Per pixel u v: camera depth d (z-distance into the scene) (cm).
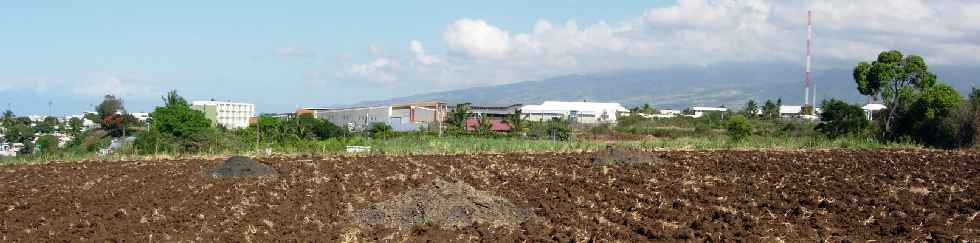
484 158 2920
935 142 3750
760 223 1464
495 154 3172
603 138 5428
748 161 2703
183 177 2322
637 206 1656
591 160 2717
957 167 2530
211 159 3014
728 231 1392
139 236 1388
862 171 2389
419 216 1503
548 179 2202
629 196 1827
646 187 2003
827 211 1616
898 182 2103
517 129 5959
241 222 1515
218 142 3569
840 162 2661
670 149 3397
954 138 3600
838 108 4628
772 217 1538
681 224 1471
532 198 1806
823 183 2078
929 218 1509
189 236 1387
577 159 2833
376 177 2252
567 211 1612
